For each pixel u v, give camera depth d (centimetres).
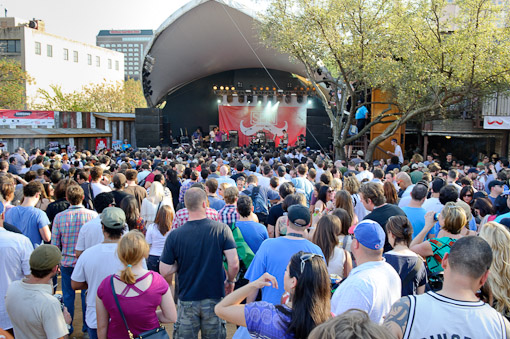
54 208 550
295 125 2695
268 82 2809
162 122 2562
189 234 352
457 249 210
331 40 1346
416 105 1388
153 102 2833
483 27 1203
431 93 1420
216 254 354
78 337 466
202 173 759
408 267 310
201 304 351
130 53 19750
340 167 934
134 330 284
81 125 2475
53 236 459
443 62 1234
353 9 1294
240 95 2700
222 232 360
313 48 1412
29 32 4106
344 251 371
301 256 221
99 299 290
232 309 228
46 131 2178
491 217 466
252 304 226
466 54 1184
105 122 2558
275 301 306
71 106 4050
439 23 1314
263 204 625
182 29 2134
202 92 2911
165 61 2420
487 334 199
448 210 364
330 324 145
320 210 546
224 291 363
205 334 356
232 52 2461
